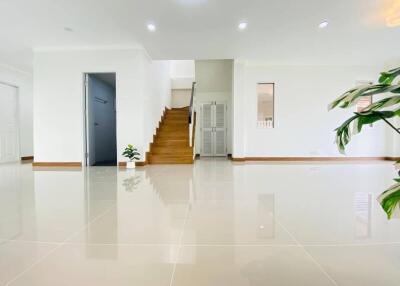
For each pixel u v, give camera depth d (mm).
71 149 6090
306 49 6078
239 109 7082
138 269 1251
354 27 4844
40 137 6094
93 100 6789
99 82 7527
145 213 2168
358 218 2021
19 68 7523
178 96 10703
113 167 5797
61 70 6027
